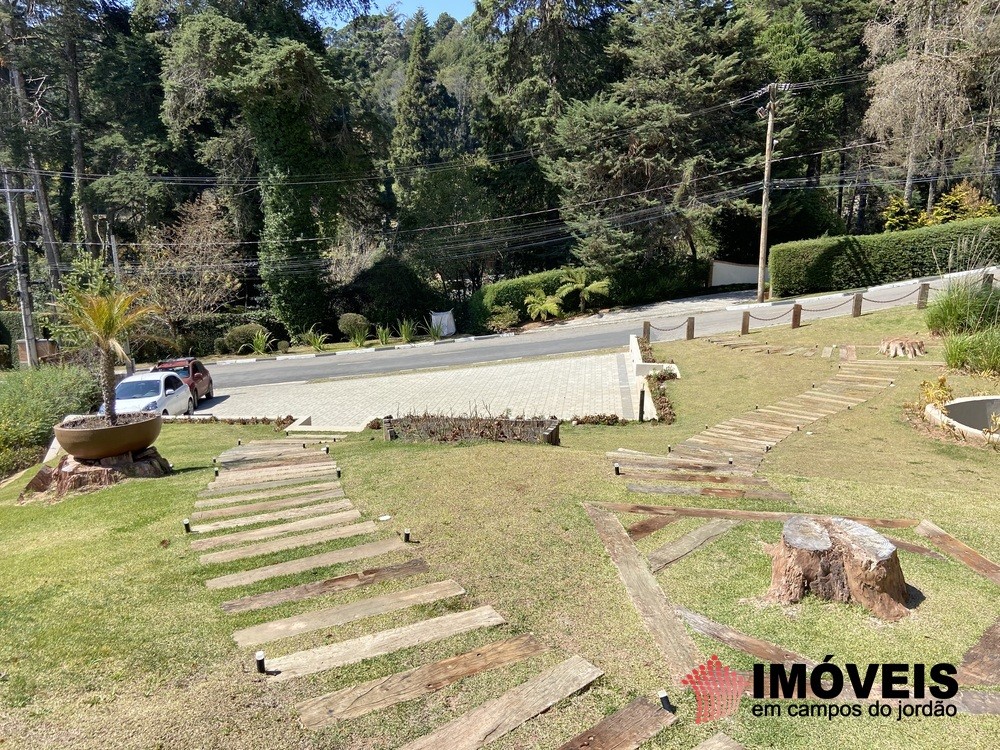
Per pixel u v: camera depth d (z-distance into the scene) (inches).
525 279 1219.2
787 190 1206.3
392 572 180.5
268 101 1143.0
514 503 228.4
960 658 132.9
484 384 661.9
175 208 1263.5
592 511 217.5
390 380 752.3
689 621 149.8
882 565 147.9
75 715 125.6
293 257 1232.8
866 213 1485.0
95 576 187.9
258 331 1205.1
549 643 143.8
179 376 649.0
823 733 114.2
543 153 1280.8
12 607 170.7
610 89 1250.6
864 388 438.9
